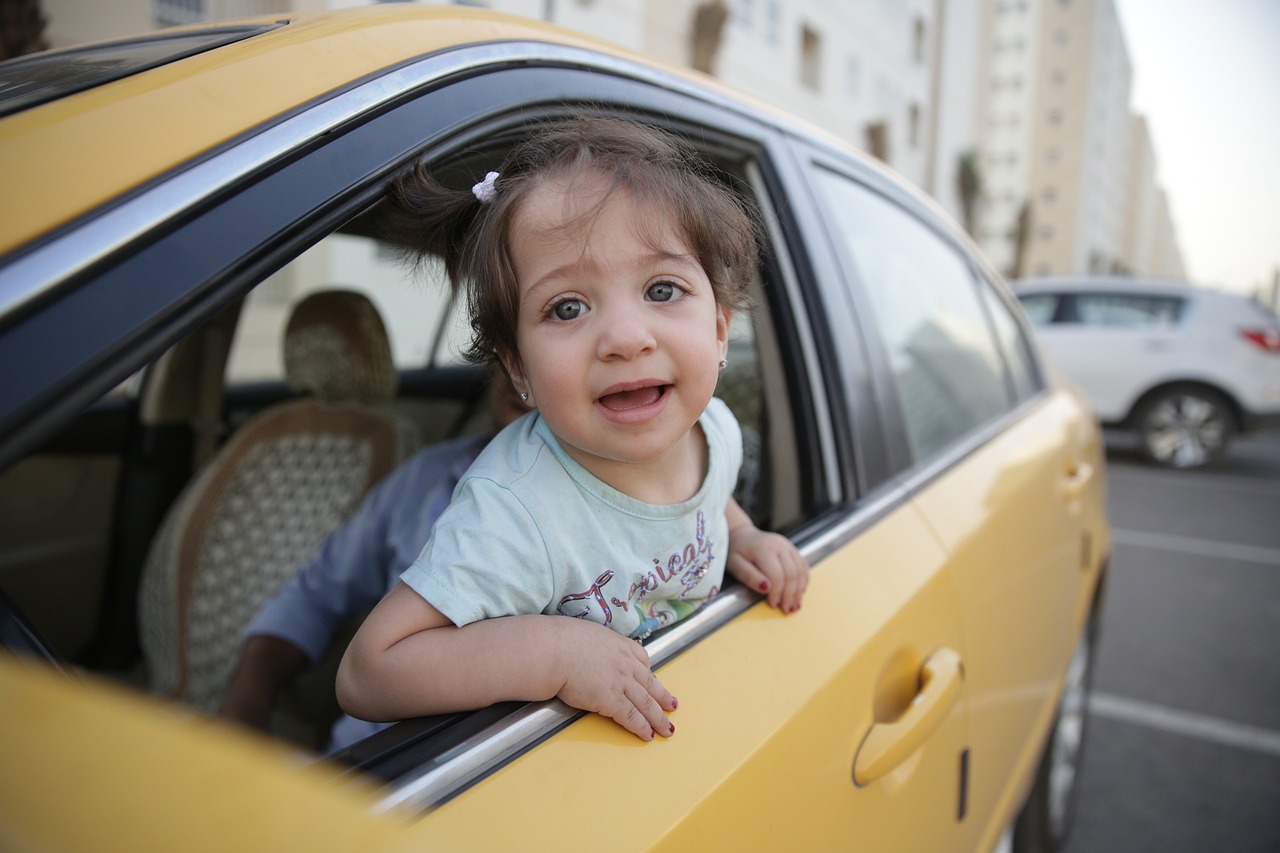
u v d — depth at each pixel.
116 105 0.67
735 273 0.91
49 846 0.36
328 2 5.17
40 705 0.43
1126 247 87.75
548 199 0.77
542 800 0.64
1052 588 1.88
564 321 0.78
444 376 2.69
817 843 0.85
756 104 1.42
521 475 0.82
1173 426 7.48
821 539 1.14
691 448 0.96
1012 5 50.41
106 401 2.11
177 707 1.55
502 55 0.93
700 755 0.75
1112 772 2.76
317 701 1.43
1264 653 3.63
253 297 2.93
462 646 0.72
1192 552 5.08
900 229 1.88
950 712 1.22
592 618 0.84
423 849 0.45
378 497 1.45
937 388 1.75
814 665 0.93
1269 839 2.40
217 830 0.39
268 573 1.58
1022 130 50.88
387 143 0.76
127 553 1.98
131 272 0.56
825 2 15.62
